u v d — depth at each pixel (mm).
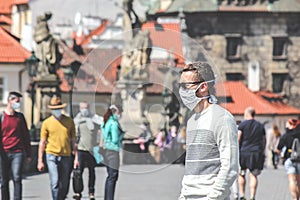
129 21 78500
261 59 139250
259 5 138875
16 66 110000
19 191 28719
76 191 32156
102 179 48312
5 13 125875
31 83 67000
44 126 29266
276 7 139000
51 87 69812
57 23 120938
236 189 32375
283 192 40719
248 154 32844
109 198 28469
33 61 67438
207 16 137125
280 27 139750
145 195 37625
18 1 124688
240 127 32906
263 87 139375
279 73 139875
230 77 138750
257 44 139125
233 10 137375
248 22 138375
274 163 69188
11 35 114562
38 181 45812
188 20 136750
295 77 140750
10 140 28609
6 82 109875
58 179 29188
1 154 28656
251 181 33250
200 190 14141
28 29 122438
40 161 29422
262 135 33125
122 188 41469
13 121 28734
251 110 32875
